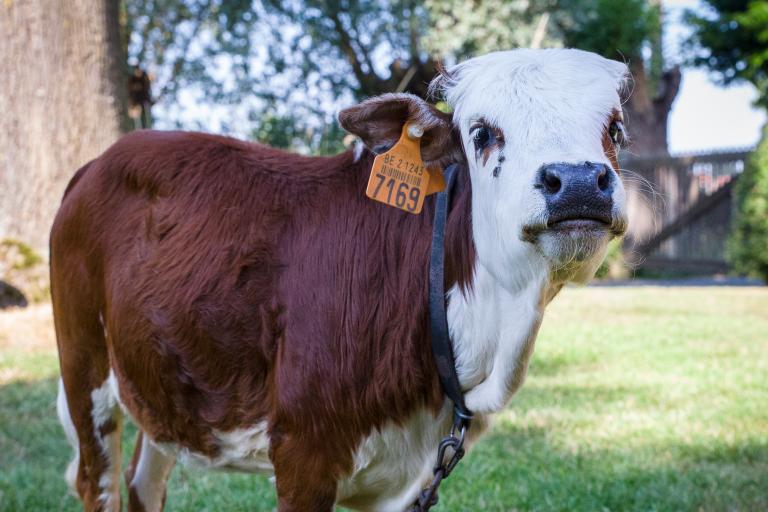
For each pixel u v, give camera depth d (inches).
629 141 114.6
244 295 111.7
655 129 980.6
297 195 117.3
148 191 125.0
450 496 181.8
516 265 97.6
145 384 120.2
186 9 705.6
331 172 119.3
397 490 111.0
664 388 277.1
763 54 865.5
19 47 389.1
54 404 251.4
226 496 180.5
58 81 392.8
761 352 339.6
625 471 196.7
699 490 183.9
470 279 105.3
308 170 120.7
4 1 386.9
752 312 462.6
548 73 98.7
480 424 114.8
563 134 93.5
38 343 336.2
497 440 220.1
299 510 106.7
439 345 106.2
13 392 265.0
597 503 178.1
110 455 136.5
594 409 251.0
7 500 176.4
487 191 99.3
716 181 731.4
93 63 398.0
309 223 114.3
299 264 111.7
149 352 118.2
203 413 114.9
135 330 119.5
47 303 389.7
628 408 252.5
